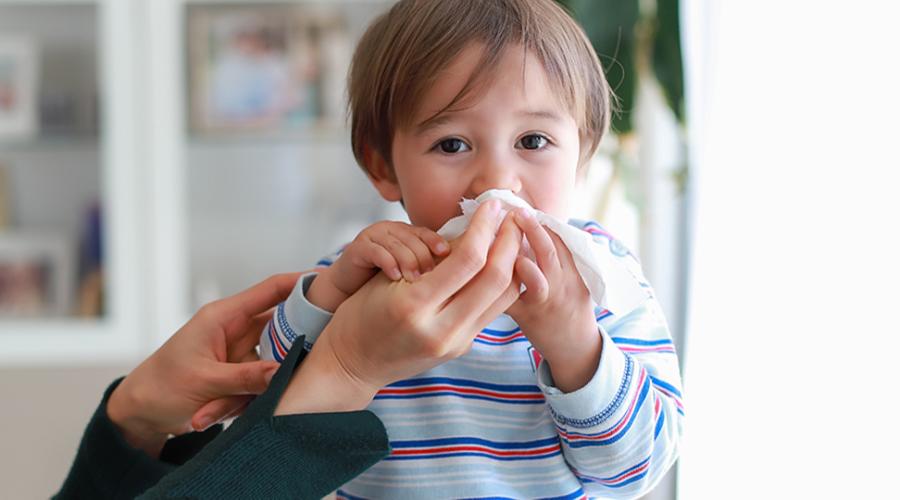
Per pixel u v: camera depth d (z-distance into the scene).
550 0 0.90
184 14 2.10
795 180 1.40
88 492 0.86
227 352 0.89
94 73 2.12
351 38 2.13
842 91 1.36
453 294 0.72
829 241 1.37
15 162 2.14
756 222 1.44
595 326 0.77
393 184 0.90
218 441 0.73
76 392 1.95
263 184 2.17
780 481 1.41
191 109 2.12
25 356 2.09
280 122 2.14
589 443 0.79
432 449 0.84
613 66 1.39
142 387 0.86
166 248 2.09
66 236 2.14
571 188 0.83
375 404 0.84
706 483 1.47
